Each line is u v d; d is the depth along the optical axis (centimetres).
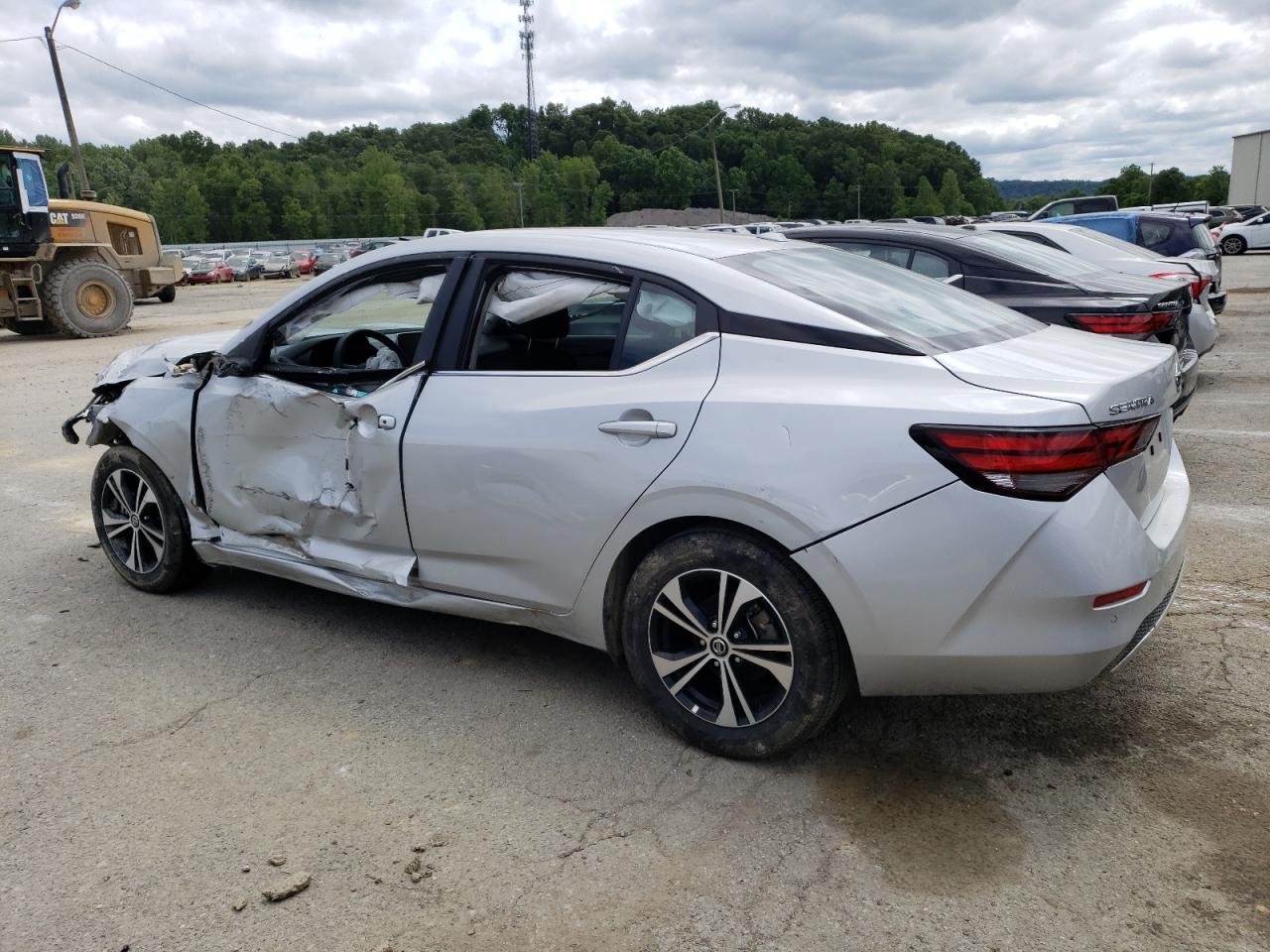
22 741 323
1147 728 318
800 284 317
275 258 5584
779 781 293
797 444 273
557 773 301
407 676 368
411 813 280
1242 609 405
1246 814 271
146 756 313
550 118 17688
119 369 458
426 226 12312
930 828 269
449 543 343
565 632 334
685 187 14438
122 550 463
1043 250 754
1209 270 1006
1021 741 313
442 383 345
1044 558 253
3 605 444
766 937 230
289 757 312
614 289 323
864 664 277
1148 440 278
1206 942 225
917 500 260
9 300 1673
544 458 315
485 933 233
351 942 230
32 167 1620
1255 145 5325
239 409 394
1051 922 232
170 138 14488
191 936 232
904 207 15112
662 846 264
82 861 260
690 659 304
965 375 271
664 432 293
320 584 388
